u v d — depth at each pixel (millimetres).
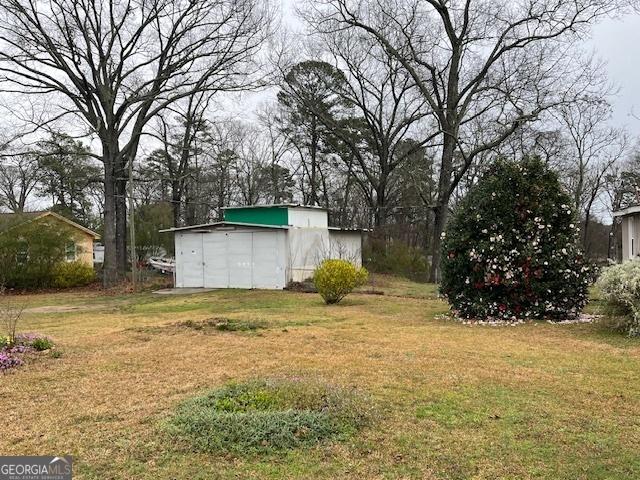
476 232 10398
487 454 3701
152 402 4934
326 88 31641
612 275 8617
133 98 22562
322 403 4551
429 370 6078
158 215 31234
